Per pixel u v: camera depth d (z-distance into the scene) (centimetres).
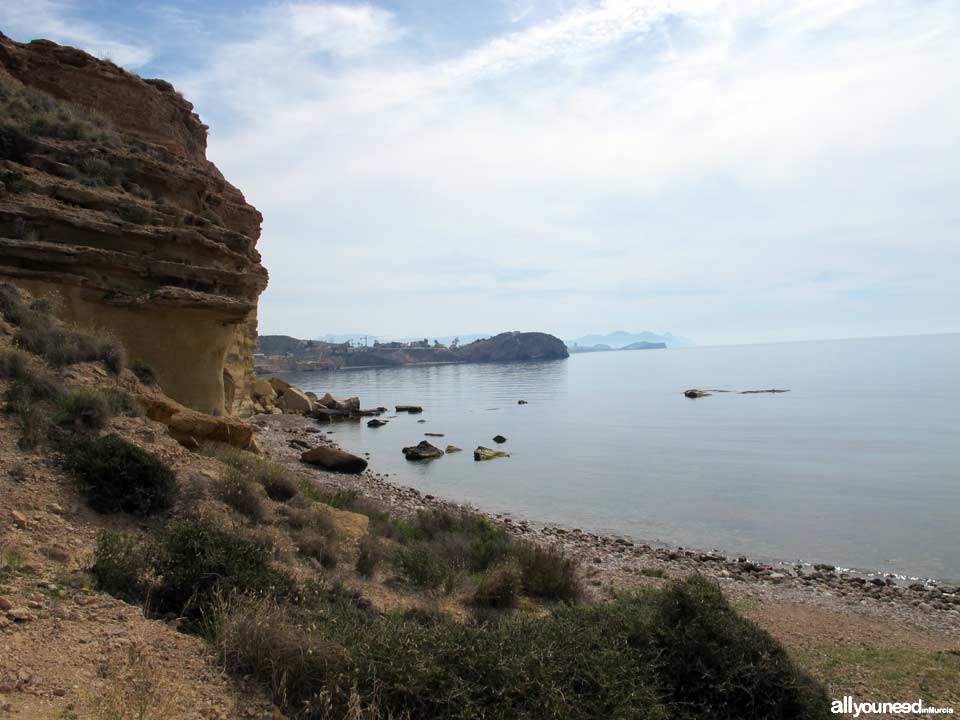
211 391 2127
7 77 2314
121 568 722
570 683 590
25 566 705
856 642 1237
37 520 842
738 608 1454
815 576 1898
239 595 692
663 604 794
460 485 3316
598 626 758
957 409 6625
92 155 2102
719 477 3494
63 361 1359
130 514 967
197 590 706
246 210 3212
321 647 581
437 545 1441
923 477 3388
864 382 11125
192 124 3366
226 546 791
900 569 2008
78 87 2639
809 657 1107
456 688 545
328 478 2691
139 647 570
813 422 5875
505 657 589
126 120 2753
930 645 1262
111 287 1864
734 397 8856
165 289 1920
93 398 1197
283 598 746
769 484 3291
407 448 4278
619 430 5625
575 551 2009
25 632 558
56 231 1820
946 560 2086
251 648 583
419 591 1124
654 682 659
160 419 1491
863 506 2798
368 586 1068
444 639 613
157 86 3116
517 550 1409
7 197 1758
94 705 465
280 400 6681
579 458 4156
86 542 834
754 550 2225
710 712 657
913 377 12125
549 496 3064
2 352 1202
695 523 2577
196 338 2050
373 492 2581
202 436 1545
